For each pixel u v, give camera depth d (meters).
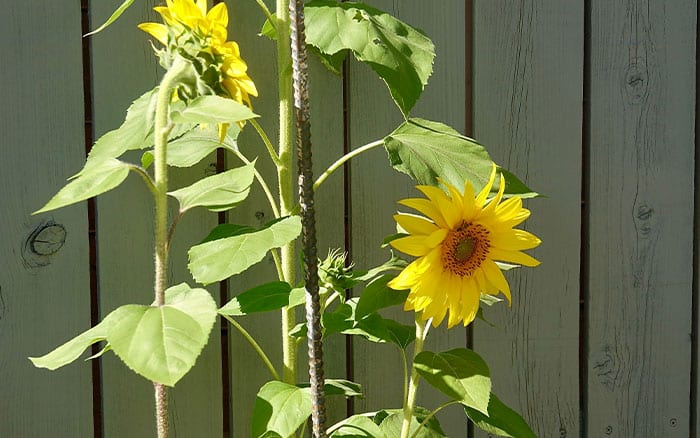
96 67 1.07
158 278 0.79
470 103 1.20
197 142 1.03
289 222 0.89
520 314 1.24
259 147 1.13
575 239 1.24
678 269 1.29
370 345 1.19
